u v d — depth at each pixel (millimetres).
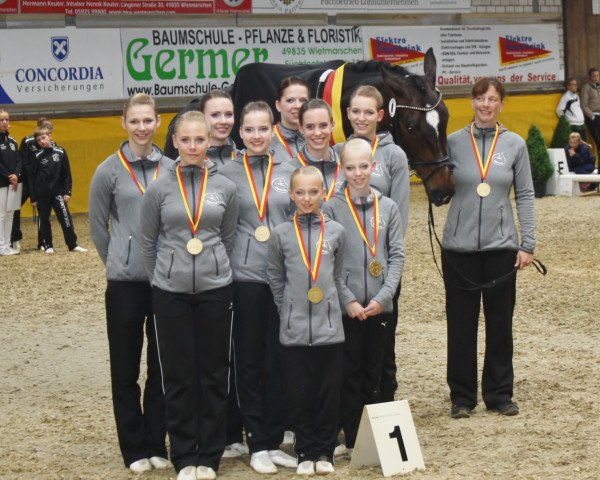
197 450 5246
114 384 5406
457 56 21172
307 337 5164
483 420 6125
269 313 5500
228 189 5230
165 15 18141
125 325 5332
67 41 17312
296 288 5207
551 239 13586
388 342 5754
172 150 6949
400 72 6879
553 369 7293
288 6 19297
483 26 21391
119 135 17984
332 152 5660
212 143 5699
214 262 5141
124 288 5324
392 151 5754
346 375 5445
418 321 9133
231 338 5477
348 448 5559
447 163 6570
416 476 5109
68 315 9906
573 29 22438
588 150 19219
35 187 13844
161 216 5133
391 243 5465
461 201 6238
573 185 18281
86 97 17547
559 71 22359
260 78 6820
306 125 5500
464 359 6250
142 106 5309
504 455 5402
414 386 7008
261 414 5426
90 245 14641
